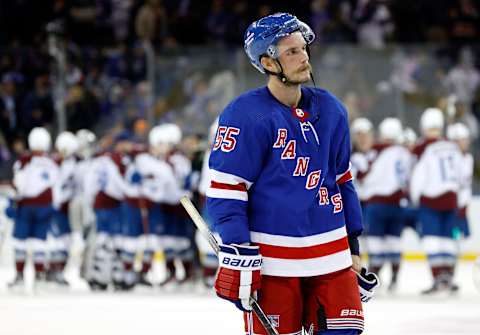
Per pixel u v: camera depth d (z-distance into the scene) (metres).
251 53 8.90
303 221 8.74
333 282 8.83
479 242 34.34
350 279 8.90
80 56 34.12
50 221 27.75
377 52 33.09
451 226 25.42
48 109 34.25
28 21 42.31
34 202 27.44
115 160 27.39
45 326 19.47
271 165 8.70
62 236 28.34
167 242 27.59
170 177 27.33
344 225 9.01
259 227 8.76
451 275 25.34
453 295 25.20
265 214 8.73
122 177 27.39
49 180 27.70
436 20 42.31
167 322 19.94
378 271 26.70
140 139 33.22
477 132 33.62
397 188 26.59
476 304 23.02
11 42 42.19
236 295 8.54
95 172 27.53
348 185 9.30
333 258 8.84
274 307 8.73
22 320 20.53
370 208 26.62
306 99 8.98
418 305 22.89
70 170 28.77
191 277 27.78
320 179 8.81
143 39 42.69
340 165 9.16
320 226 8.82
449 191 25.28
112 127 33.69
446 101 33.09
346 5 42.09
